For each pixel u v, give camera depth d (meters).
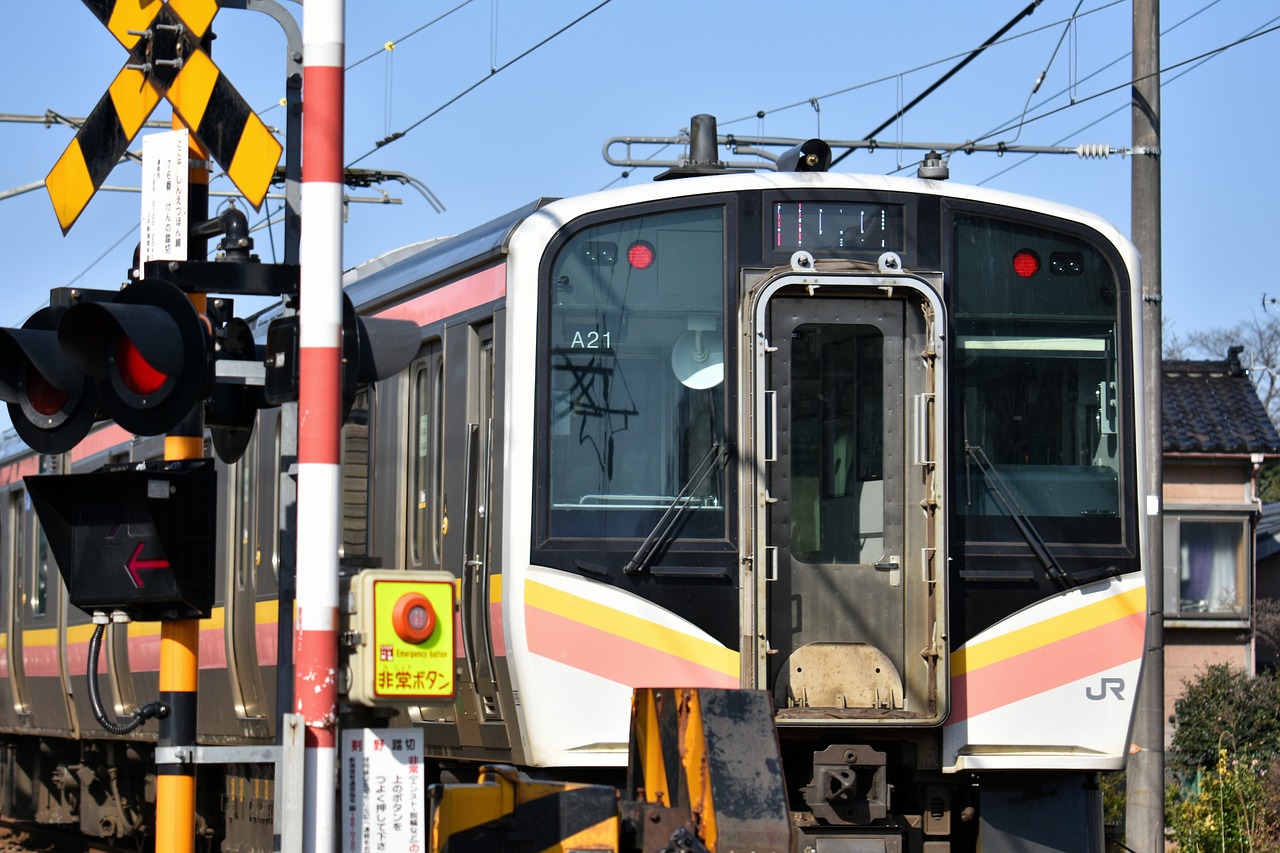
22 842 69.12
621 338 32.00
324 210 22.92
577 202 32.09
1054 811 32.66
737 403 31.97
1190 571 85.12
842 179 32.69
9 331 24.91
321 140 22.97
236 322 24.97
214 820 50.81
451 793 24.67
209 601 24.48
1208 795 54.19
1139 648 32.69
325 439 22.53
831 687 31.81
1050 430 32.88
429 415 36.72
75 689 59.75
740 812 25.16
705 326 32.22
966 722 31.62
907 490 32.12
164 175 25.89
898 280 32.16
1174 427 86.00
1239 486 86.06
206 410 24.70
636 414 31.86
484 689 33.34
